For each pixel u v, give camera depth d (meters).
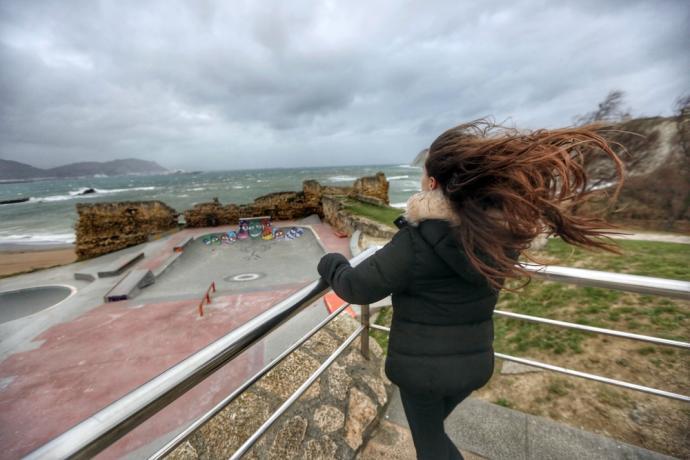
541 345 3.78
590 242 1.00
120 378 7.00
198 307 10.63
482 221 0.92
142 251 19.22
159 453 1.09
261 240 22.23
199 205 27.52
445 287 1.13
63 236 35.53
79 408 6.14
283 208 29.22
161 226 25.56
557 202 0.94
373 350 2.76
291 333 7.17
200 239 23.25
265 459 1.82
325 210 26.91
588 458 1.85
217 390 5.55
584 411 2.50
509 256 1.05
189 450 1.86
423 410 1.32
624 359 3.19
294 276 14.03
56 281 16.14
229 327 9.20
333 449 1.91
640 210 12.48
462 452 1.93
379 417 2.17
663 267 5.60
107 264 18.62
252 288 12.48
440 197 1.06
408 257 1.10
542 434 2.01
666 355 3.09
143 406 0.83
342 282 1.23
